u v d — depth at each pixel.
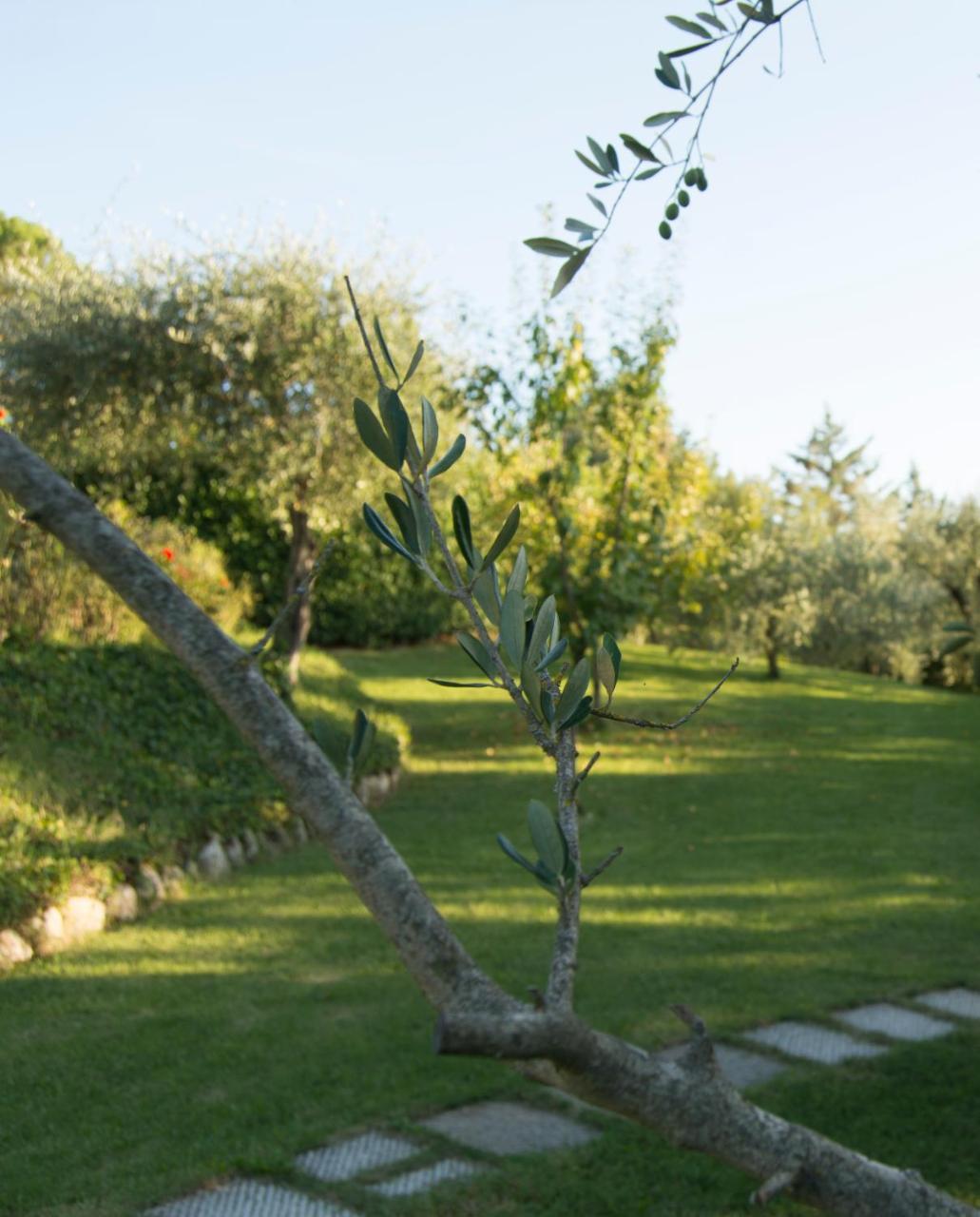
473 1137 4.23
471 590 1.13
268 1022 5.29
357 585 20.64
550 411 13.46
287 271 12.23
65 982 5.79
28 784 7.50
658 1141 4.16
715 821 9.95
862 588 25.20
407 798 10.69
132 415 12.46
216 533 18.56
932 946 6.52
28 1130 4.23
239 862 8.15
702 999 5.60
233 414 12.16
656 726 1.22
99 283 12.45
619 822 9.88
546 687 1.19
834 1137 4.18
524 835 9.15
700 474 14.97
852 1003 5.59
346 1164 4.00
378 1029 5.21
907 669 25.95
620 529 13.53
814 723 16.23
